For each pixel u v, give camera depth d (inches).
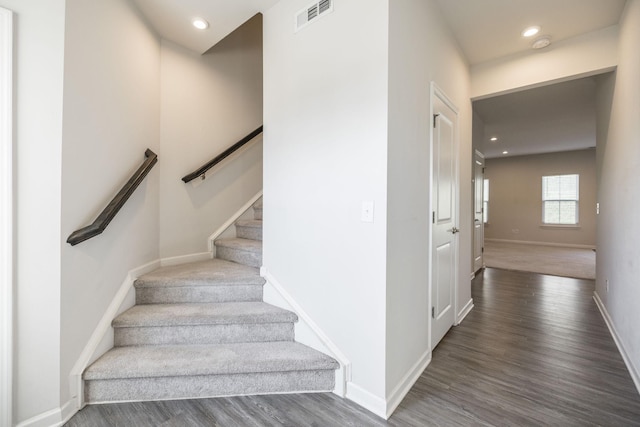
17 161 57.4
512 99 166.4
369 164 66.3
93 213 72.1
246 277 93.1
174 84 110.3
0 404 55.6
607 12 92.8
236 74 131.5
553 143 281.0
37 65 59.4
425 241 84.1
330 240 74.3
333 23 73.0
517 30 102.0
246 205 135.3
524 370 81.4
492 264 225.3
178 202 112.0
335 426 61.3
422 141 81.3
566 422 61.9
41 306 59.7
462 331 106.3
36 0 59.3
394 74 66.2
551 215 332.5
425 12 82.2
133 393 68.1
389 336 65.6
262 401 69.0
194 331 79.9
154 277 92.0
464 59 118.0
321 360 71.6
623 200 94.7
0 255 55.7
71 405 63.8
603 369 81.7
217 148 124.9
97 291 73.2
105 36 75.9
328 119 74.4
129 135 87.3
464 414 64.4
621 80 95.7
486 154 341.7
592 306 132.2
